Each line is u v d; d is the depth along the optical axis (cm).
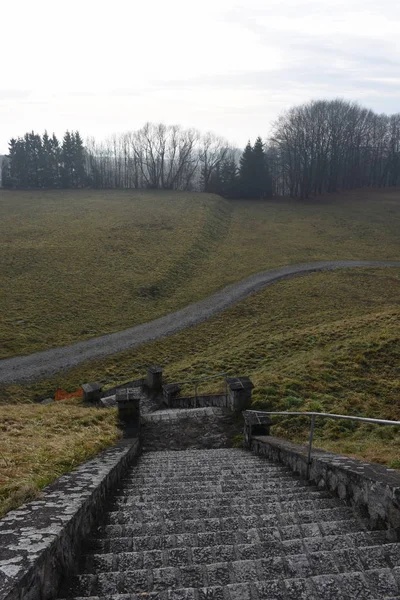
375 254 5319
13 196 8819
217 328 3272
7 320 3272
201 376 2091
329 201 8900
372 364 1573
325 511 503
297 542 404
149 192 9369
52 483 541
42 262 4506
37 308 3531
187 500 563
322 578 333
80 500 449
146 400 1933
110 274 4362
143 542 424
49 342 3030
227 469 812
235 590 322
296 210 7950
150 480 723
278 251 5400
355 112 10088
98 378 2523
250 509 521
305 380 1489
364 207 8188
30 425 1144
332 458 641
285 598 316
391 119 11169
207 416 1397
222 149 10300
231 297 3941
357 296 3803
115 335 3184
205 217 6612
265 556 386
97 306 3684
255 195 9275
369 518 480
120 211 7012
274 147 10506
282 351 2188
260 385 1482
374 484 471
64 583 348
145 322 3447
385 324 2223
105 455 819
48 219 6353
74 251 4881
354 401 1309
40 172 10544
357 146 10556
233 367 2128
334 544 403
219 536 431
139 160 10750
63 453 801
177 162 11019
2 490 515
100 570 374
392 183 11194
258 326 3186
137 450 1116
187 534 432
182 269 4681
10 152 10600
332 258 5122
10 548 322
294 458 761
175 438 1271
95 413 1331
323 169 9700
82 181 10700
